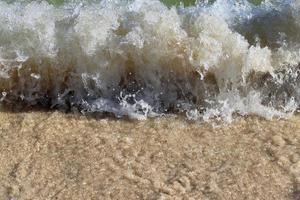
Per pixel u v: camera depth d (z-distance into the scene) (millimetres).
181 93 5488
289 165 4660
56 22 5695
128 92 5551
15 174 4680
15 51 5598
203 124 5238
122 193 4434
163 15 5566
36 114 5461
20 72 5609
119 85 5566
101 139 5062
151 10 5652
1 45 5641
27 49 5598
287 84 5461
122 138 5066
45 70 5590
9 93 5652
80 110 5480
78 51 5535
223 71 5418
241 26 5836
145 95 5512
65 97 5602
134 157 4816
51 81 5609
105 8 5816
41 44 5574
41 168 4734
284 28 5734
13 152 4938
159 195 4391
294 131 5105
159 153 4855
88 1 6168
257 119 5285
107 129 5207
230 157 4777
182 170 4641
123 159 4797
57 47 5566
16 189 4523
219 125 5211
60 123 5312
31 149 4977
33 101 5613
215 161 4742
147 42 5477
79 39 5543
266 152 4832
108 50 5500
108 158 4816
